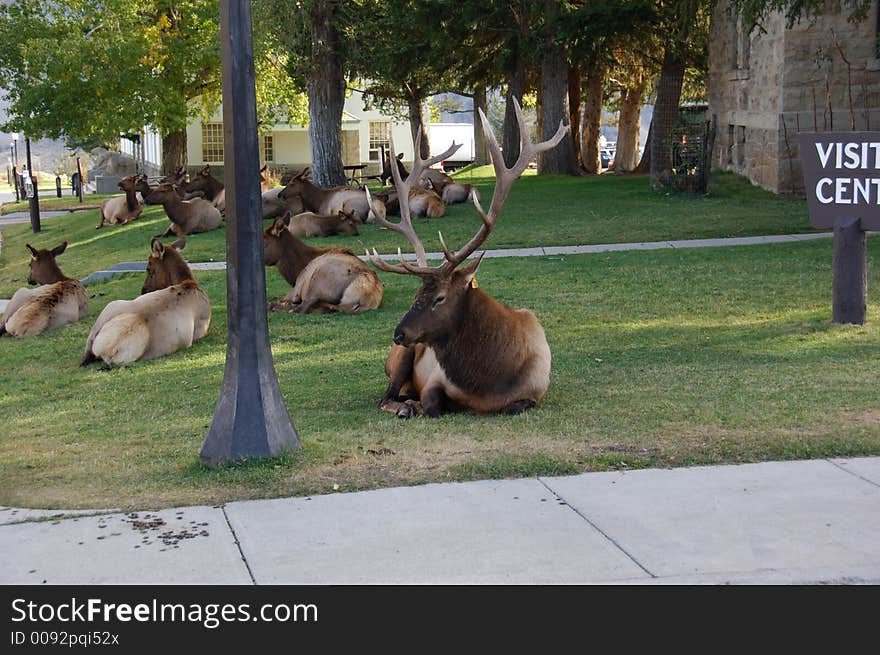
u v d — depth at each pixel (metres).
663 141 27.11
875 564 5.01
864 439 6.97
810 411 7.70
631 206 23.73
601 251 17.70
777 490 6.08
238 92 6.79
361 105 54.12
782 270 14.67
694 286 13.91
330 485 6.38
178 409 9.06
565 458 6.74
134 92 37.47
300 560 5.24
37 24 37.62
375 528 5.63
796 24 22.88
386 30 30.50
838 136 10.71
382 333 12.05
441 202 23.70
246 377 6.95
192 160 52.12
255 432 6.93
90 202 45.44
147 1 38.59
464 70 36.72
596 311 12.64
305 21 26.62
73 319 14.10
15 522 5.93
